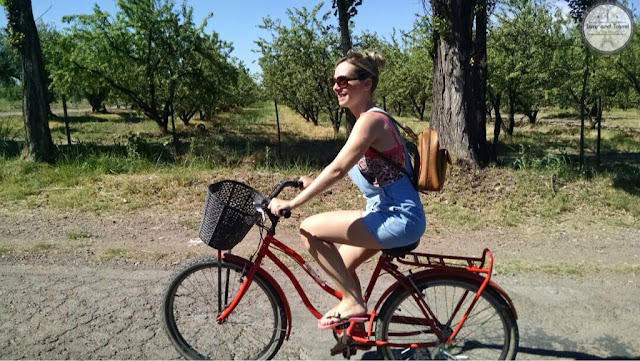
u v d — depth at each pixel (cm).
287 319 315
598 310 425
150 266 489
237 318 371
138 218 678
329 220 285
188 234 617
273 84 2081
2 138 1087
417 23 962
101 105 3481
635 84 1766
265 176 888
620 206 787
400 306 330
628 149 1677
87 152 978
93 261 496
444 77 930
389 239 276
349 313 292
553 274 508
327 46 1814
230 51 1902
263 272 312
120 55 1762
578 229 698
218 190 302
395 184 277
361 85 279
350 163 264
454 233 670
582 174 922
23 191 764
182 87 1844
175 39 1770
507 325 294
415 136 289
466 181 857
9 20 935
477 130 1035
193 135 2075
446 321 312
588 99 2028
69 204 717
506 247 615
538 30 1520
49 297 409
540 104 2039
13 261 488
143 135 1992
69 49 1744
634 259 575
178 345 323
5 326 360
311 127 2505
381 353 302
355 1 1093
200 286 384
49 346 336
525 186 842
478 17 1039
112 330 360
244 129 2381
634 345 370
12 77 2414
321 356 341
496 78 1454
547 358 349
